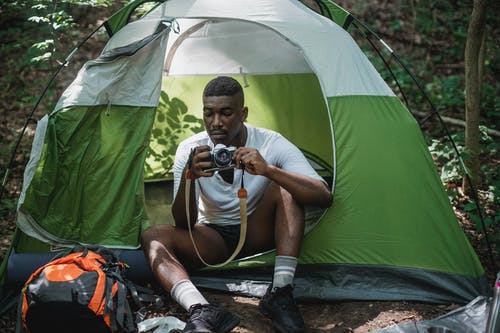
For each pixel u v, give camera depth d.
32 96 6.36
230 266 3.37
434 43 7.94
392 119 3.52
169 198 4.66
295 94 4.70
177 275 3.05
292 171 3.23
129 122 3.56
